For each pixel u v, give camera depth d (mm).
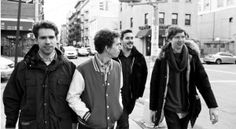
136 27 40188
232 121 6941
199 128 6211
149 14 37344
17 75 2623
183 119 3629
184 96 3543
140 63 4211
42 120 2549
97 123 2803
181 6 38719
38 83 2572
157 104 3684
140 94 4309
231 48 39781
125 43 4121
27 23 32438
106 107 2842
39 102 2555
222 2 43062
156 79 3662
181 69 3439
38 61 2611
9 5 33125
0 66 12750
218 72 21031
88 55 46500
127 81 4039
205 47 43875
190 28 39219
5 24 31594
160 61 3615
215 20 44469
